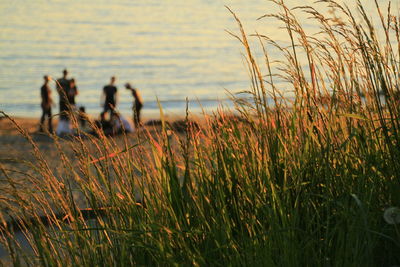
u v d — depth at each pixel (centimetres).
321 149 1041
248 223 1006
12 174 3288
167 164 1042
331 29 1133
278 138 1095
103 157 1091
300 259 927
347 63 1173
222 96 11606
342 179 1029
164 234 964
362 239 938
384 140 1084
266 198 1027
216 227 977
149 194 1076
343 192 997
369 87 1145
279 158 1085
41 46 18275
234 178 1055
